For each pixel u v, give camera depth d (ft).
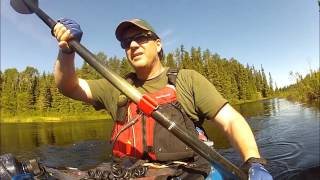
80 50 2.39
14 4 2.62
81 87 3.02
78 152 13.09
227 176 2.31
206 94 2.64
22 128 33.06
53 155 12.91
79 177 2.36
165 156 2.56
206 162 2.52
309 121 16.87
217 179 2.44
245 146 2.35
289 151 10.47
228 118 2.55
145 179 2.22
